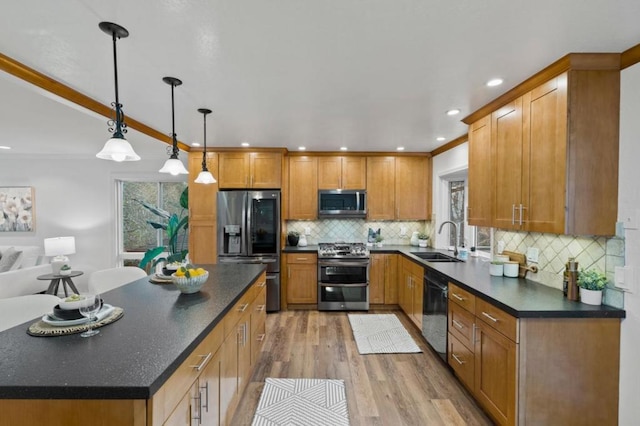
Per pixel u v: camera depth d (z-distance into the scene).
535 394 1.77
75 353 1.18
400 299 4.39
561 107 1.85
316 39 1.63
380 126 3.29
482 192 2.75
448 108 2.69
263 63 1.89
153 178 5.37
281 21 1.46
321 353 3.16
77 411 0.98
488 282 2.44
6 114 2.98
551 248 2.30
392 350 3.22
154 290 2.15
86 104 2.43
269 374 2.75
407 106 2.65
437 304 2.96
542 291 2.16
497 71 1.98
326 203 4.71
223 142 4.12
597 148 1.80
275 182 4.47
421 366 2.90
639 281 1.68
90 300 1.48
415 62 1.87
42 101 2.62
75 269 5.22
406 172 4.80
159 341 1.29
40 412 0.99
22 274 4.21
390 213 4.79
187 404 1.28
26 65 1.90
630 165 1.73
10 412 0.99
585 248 2.00
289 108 2.70
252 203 4.36
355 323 3.98
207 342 1.51
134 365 1.08
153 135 3.45
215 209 4.43
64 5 1.33
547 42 1.64
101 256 5.35
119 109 1.68
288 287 4.52
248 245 4.34
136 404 0.97
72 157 5.26
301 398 2.39
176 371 1.18
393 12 1.40
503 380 1.89
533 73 2.00
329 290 4.45
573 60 1.77
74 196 5.33
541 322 1.76
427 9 1.37
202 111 2.76
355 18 1.44
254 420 2.14
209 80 2.13
